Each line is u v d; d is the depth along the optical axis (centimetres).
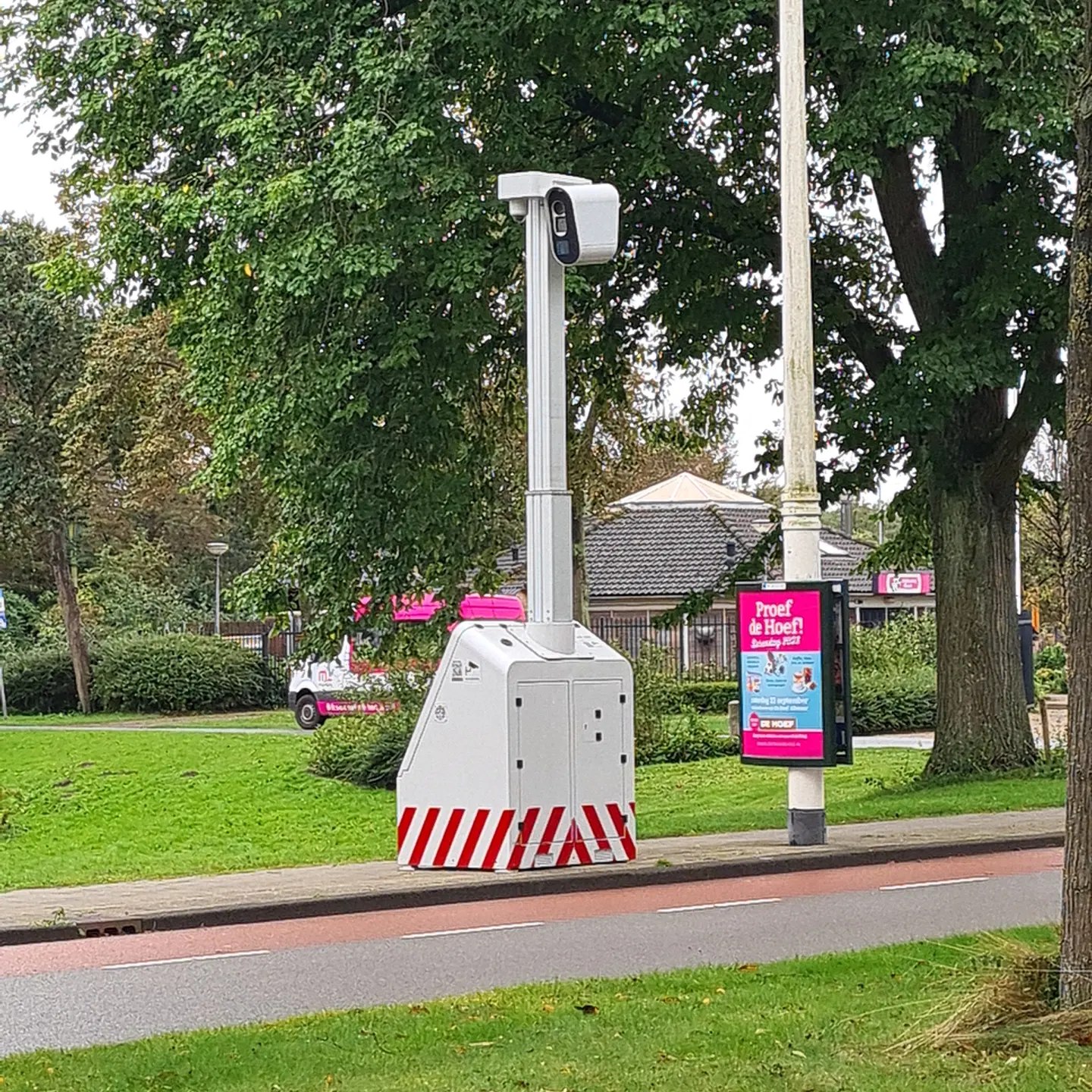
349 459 2102
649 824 1917
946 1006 782
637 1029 791
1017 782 2219
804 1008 833
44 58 2155
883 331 2447
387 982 1018
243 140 1919
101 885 1577
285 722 4444
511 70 2002
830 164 1973
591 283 2245
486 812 1484
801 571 1636
